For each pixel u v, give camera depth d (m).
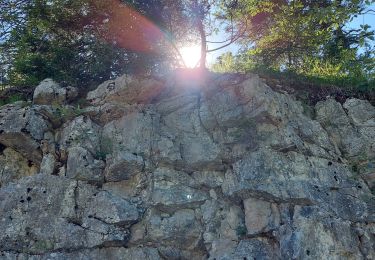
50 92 5.61
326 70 6.95
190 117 5.55
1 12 7.39
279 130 5.25
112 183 5.04
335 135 5.60
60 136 5.32
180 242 4.80
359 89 5.95
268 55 8.32
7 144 5.23
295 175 4.97
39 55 6.69
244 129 5.33
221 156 5.23
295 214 4.70
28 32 7.14
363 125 5.61
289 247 4.44
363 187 5.16
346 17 6.83
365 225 4.83
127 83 5.60
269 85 5.85
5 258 4.48
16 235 4.59
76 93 5.73
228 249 4.69
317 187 4.95
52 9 7.27
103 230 4.66
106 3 7.04
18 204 4.76
